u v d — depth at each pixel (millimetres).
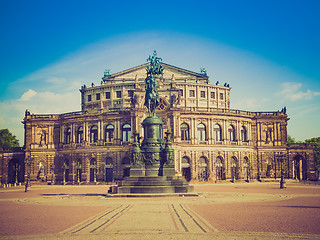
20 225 27203
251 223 26766
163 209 34906
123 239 21297
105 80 130625
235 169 114750
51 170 117000
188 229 24359
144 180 51500
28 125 119500
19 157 121875
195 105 124000
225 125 114188
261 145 120250
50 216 31797
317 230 24109
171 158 53719
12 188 92062
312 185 92562
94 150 109562
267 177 118500
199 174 109312
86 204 41656
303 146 120000
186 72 130250
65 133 118000
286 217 29844
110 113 110375
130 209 35188
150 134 55875
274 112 122562
